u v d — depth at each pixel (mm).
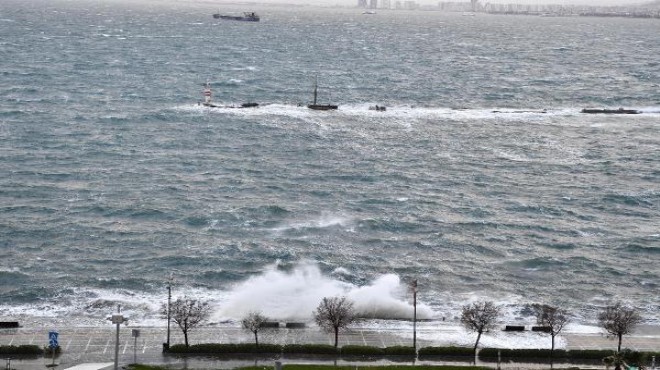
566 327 180875
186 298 187625
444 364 155375
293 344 161500
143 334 169000
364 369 148250
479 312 179250
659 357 157375
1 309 184625
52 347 151750
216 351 159000
